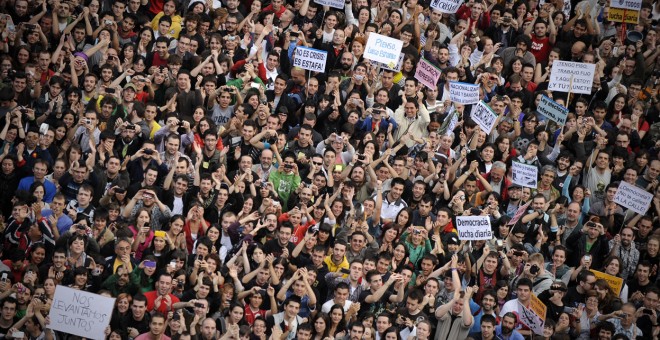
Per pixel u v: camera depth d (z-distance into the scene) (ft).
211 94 125.70
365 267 108.99
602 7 155.12
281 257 107.86
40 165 110.63
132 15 132.87
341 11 142.41
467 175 122.83
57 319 99.55
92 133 114.42
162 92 125.80
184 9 139.13
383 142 126.93
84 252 104.42
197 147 117.08
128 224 109.60
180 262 105.29
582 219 125.39
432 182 122.62
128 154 117.50
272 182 117.80
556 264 117.08
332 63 135.85
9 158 111.96
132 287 104.12
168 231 109.60
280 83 127.85
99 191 112.27
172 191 113.39
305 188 115.03
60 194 107.96
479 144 127.85
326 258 110.73
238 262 108.06
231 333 100.58
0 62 122.01
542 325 108.68
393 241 113.91
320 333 103.40
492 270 112.37
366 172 119.85
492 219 119.34
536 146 128.16
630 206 123.75
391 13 141.49
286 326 104.42
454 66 139.74
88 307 99.71
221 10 137.28
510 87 137.28
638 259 120.67
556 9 153.07
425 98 133.69
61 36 128.06
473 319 106.93
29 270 101.65
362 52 137.28
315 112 127.03
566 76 137.39
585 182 129.18
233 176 118.11
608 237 125.18
